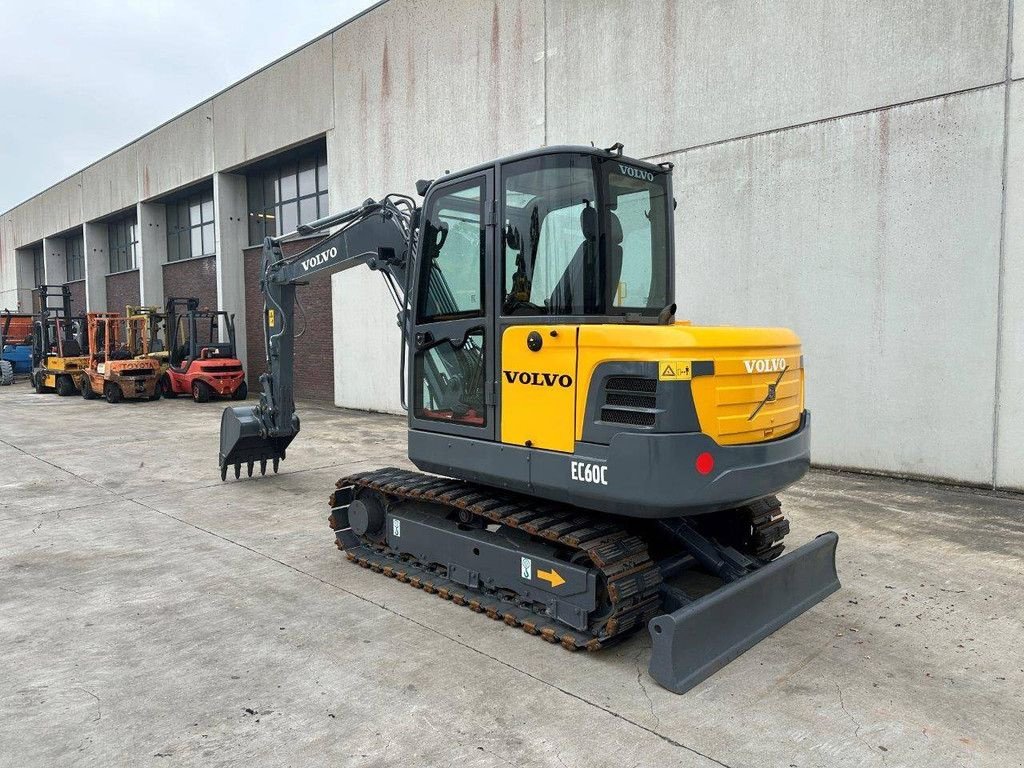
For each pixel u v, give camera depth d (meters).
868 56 7.53
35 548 5.55
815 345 8.13
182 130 19.66
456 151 12.04
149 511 6.65
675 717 3.12
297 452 9.71
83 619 4.20
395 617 4.23
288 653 3.75
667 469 3.32
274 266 7.18
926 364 7.38
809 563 4.27
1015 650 3.76
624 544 3.79
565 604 3.82
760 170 8.41
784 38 8.10
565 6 10.19
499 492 4.63
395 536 5.02
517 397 3.95
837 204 7.84
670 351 3.35
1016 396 6.85
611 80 9.74
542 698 3.29
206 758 2.82
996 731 3.01
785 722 3.08
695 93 8.89
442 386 4.50
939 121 7.11
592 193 3.76
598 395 3.54
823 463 8.20
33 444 10.48
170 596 4.56
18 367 25.08
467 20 11.60
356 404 14.61
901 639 3.89
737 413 3.58
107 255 26.55
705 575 4.88
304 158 16.80
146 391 16.52
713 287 8.91
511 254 3.96
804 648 3.79
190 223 21.58
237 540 5.76
